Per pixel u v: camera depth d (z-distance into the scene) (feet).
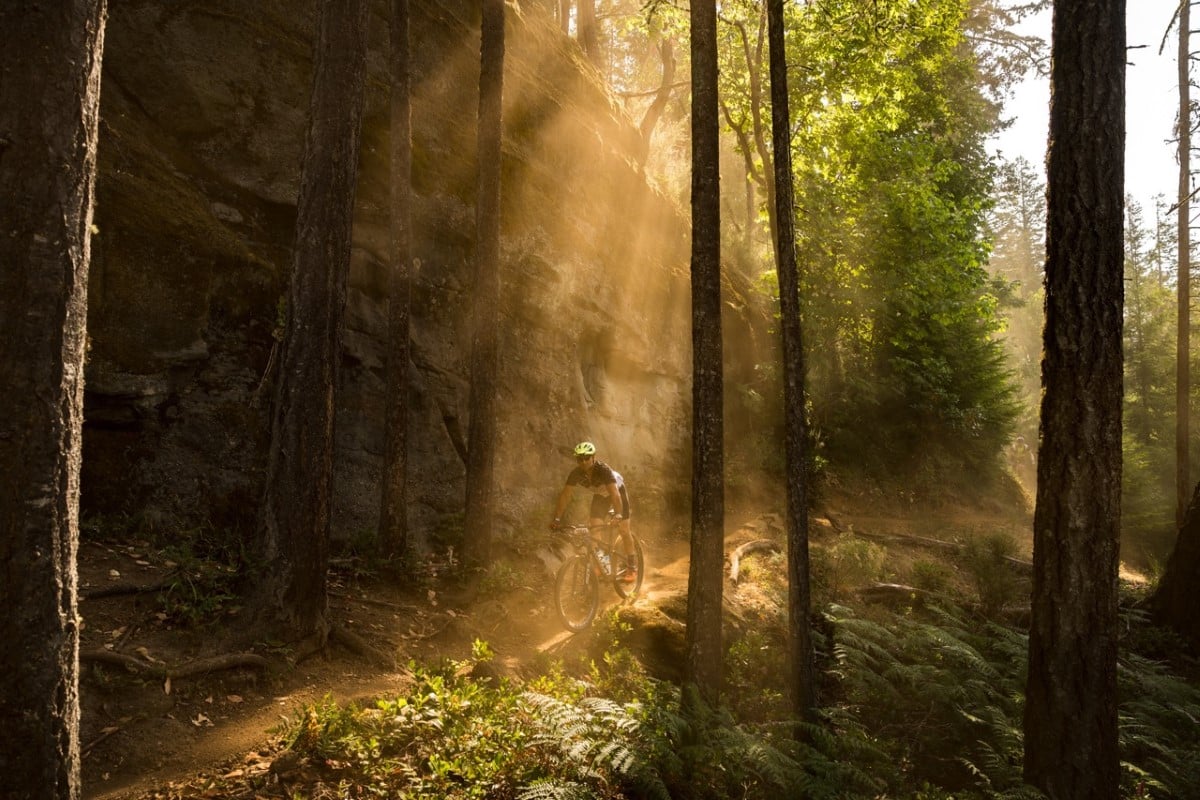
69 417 10.32
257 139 32.48
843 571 41.14
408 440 34.68
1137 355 103.40
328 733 16.93
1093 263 20.68
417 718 18.03
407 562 28.96
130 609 20.21
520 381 41.83
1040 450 21.35
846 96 49.83
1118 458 20.65
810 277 59.47
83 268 10.56
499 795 16.72
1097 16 20.95
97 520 24.23
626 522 30.37
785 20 47.78
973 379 73.20
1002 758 24.94
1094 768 20.16
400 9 30.22
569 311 45.98
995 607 40.29
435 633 25.36
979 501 71.92
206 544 25.45
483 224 31.12
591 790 17.29
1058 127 21.30
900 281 60.23
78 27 10.35
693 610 23.34
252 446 28.60
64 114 10.18
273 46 33.60
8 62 9.86
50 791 9.97
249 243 31.30
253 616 20.80
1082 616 20.39
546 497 41.24
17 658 9.72
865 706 29.14
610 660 26.37
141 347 26.45
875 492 65.16
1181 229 61.82
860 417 67.92
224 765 16.02
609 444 49.08
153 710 16.99
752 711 27.25
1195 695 32.17
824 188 56.08
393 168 30.17
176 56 30.99
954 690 28.12
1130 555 70.33
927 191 57.72
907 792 23.76
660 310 55.83
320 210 22.06
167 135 30.60
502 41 31.60
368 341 33.78
